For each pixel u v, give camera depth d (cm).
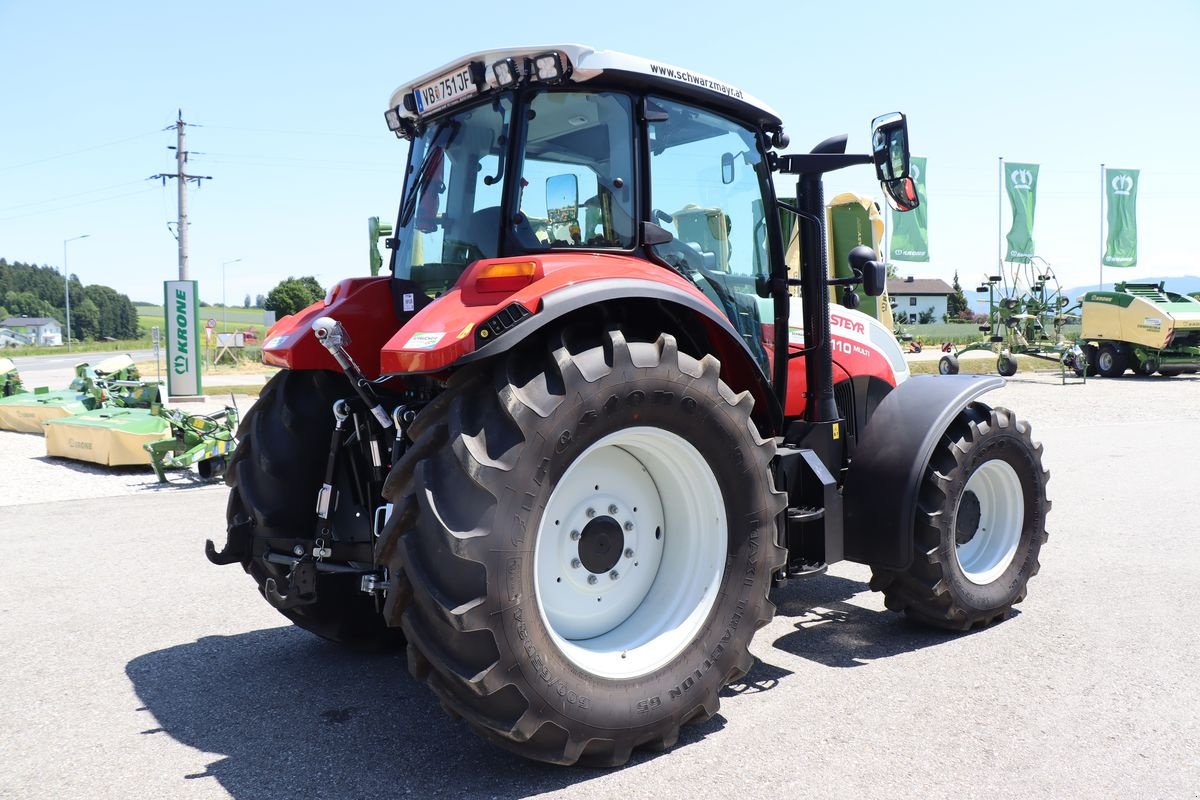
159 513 688
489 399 258
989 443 397
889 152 366
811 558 363
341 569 324
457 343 246
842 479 412
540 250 311
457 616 239
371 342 345
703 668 289
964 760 273
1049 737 288
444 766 275
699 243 356
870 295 390
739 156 375
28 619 431
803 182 390
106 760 280
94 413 1010
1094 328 2108
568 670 261
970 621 395
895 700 321
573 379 259
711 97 351
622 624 301
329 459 334
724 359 333
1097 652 368
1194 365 1977
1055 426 1200
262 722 310
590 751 267
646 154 331
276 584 331
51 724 309
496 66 305
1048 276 2006
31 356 5656
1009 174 2575
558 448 256
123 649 389
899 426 387
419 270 351
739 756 279
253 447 354
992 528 421
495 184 316
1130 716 304
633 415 272
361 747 289
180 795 257
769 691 332
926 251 2259
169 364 1697
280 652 386
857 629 408
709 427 290
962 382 402
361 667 367
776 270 392
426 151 353
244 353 3719
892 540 372
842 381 443
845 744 286
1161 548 545
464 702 253
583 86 317
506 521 246
